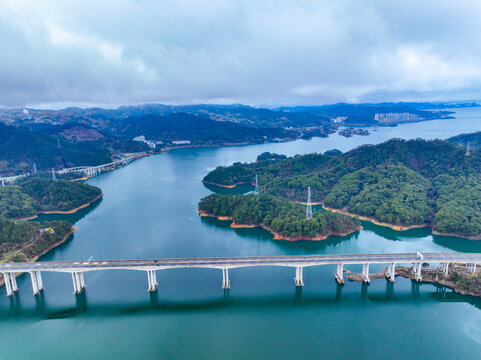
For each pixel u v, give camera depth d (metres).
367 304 187.12
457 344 155.25
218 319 175.38
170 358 148.00
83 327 170.75
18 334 166.25
